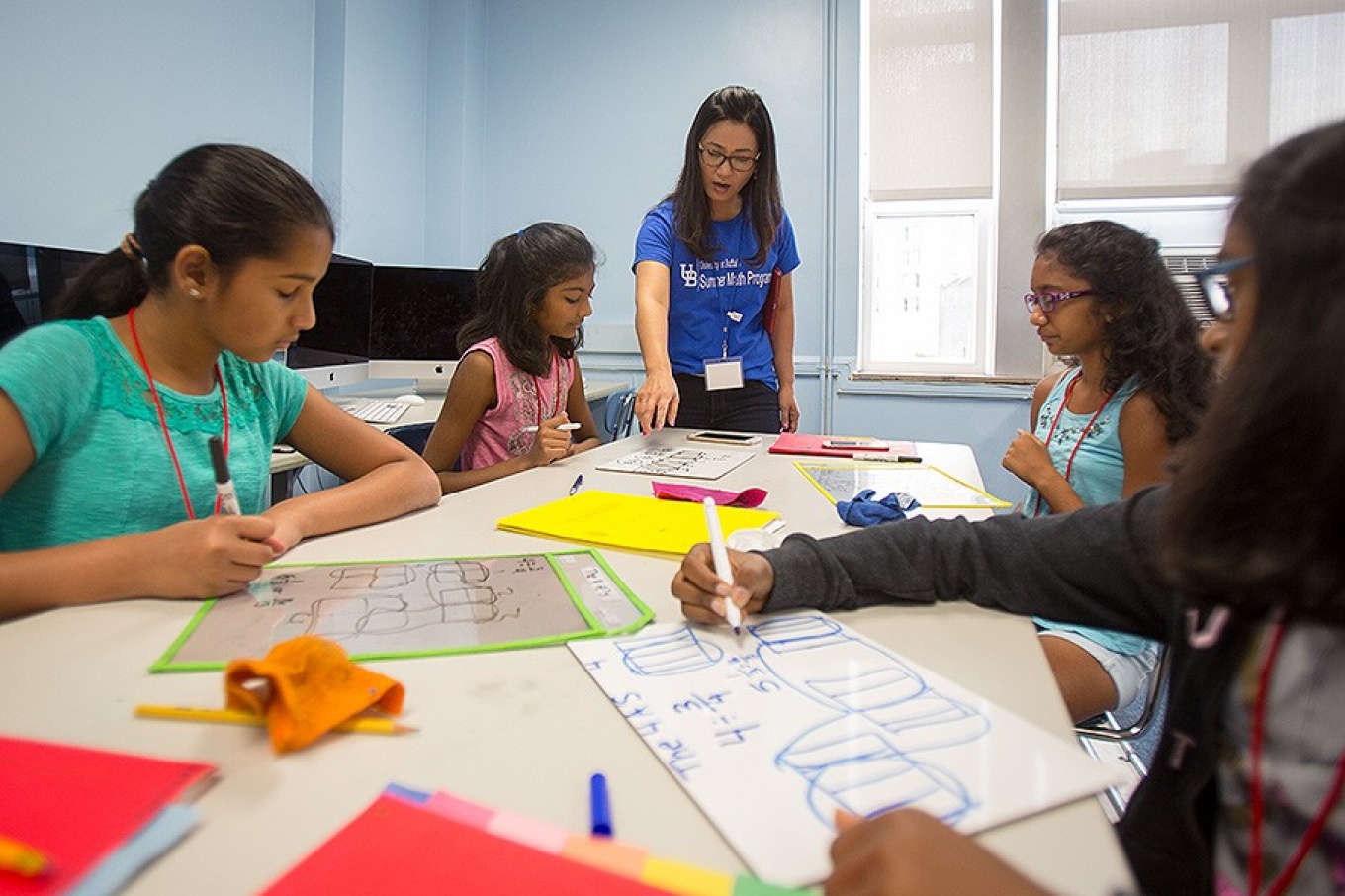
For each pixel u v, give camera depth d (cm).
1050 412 154
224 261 80
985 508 113
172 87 241
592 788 42
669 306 202
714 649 60
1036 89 304
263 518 82
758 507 112
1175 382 123
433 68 359
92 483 87
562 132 361
